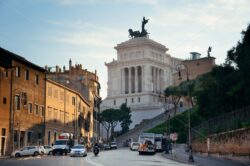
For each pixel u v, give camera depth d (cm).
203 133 6344
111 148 10219
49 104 7925
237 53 5975
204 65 15238
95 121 12669
